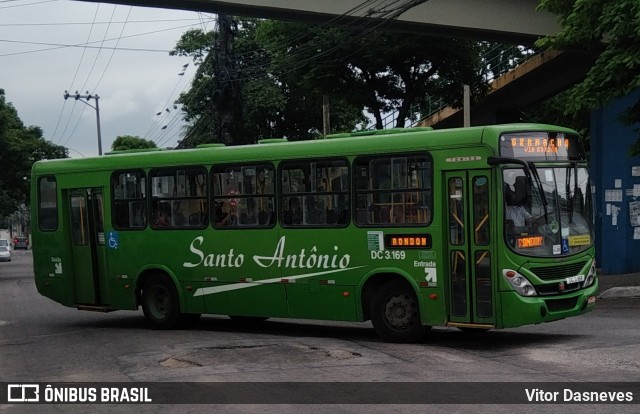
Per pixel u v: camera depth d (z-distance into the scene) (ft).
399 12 59.16
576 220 34.58
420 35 74.28
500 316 32.24
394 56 77.15
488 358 30.89
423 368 29.07
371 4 64.08
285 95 118.93
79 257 48.08
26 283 102.17
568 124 76.43
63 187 48.47
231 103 88.48
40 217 49.85
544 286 32.58
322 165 37.55
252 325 45.60
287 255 38.60
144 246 44.55
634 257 67.31
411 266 34.50
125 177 45.65
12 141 130.00
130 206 45.42
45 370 32.12
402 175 34.96
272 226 39.24
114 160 46.06
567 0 54.29
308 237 37.86
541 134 33.76
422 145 34.35
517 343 34.58
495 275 32.35
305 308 38.17
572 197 34.55
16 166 131.95
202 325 46.14
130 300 45.39
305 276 37.96
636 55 47.29
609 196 67.82
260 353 33.53
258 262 39.73
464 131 33.35
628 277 63.72
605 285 59.41
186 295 42.78
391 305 35.47
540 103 102.12
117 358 34.35
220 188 41.42
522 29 68.08
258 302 39.83
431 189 34.06
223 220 41.24
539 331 38.34
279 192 38.99
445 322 33.65
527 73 81.46
